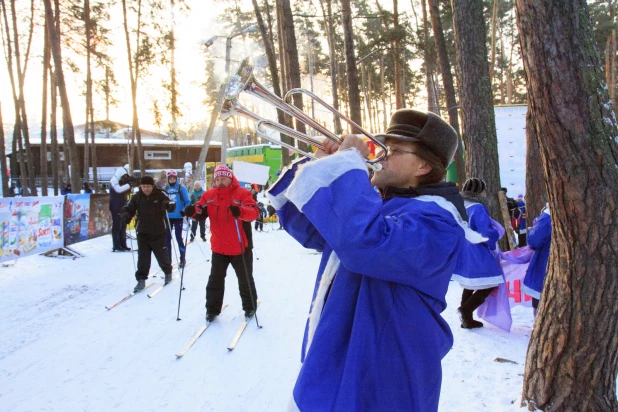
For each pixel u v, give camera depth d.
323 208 1.23
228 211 5.24
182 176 26.06
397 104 19.66
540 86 2.54
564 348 2.74
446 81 13.55
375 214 1.22
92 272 8.12
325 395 1.30
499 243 7.96
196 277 7.82
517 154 14.83
